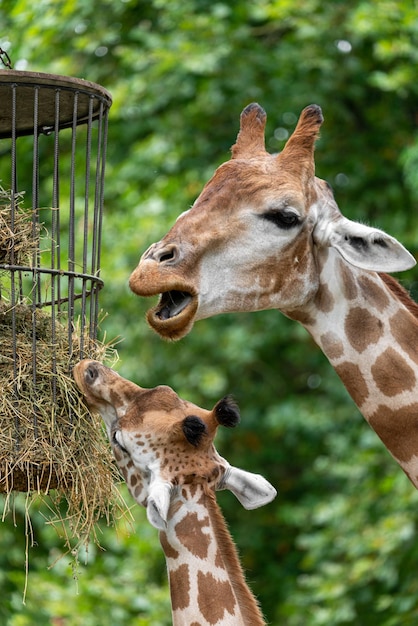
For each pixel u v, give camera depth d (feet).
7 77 19.71
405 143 51.34
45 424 19.84
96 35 47.88
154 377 51.42
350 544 43.70
